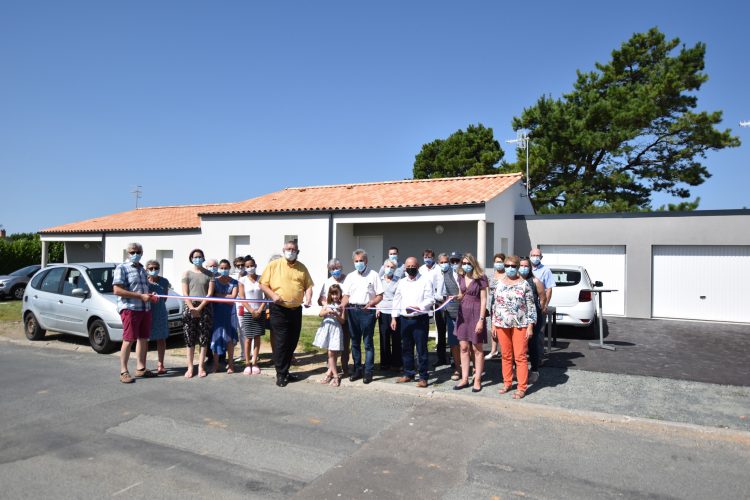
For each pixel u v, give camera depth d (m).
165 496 3.80
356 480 4.09
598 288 9.80
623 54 25.23
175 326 9.60
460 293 6.86
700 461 4.52
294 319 7.11
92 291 9.48
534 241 16.33
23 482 4.01
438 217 13.86
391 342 7.89
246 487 3.96
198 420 5.51
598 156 25.27
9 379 7.26
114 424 5.36
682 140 23.66
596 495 3.86
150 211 24.14
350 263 16.31
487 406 6.07
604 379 7.22
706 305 14.31
